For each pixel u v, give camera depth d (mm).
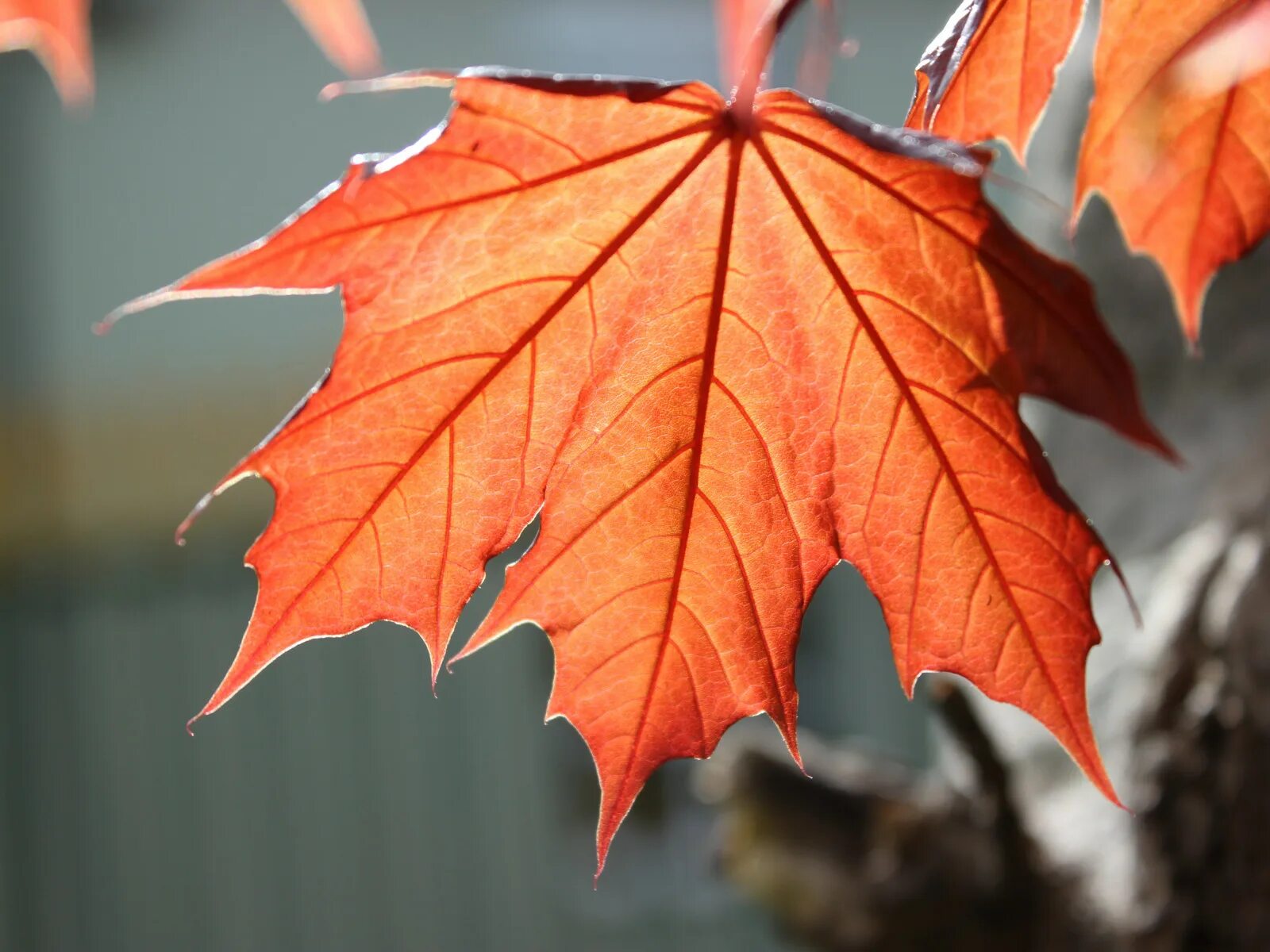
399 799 2016
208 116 2080
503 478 420
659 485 426
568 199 414
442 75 404
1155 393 779
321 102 2076
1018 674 432
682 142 416
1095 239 817
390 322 412
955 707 601
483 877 2031
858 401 428
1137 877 588
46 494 2066
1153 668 624
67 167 2072
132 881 1983
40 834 1975
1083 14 430
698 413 426
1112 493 790
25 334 2070
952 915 643
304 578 416
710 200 419
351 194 405
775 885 723
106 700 2008
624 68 2057
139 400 2086
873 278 423
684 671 429
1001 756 613
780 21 416
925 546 430
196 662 2023
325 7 549
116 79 2062
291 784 2002
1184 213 448
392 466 416
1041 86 438
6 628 2006
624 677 429
